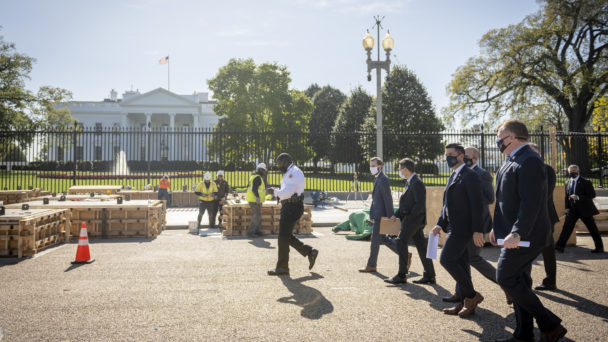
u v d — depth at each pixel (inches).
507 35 1266.0
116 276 225.1
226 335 138.8
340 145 1054.4
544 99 1339.8
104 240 359.3
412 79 1334.9
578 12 1173.7
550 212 200.8
